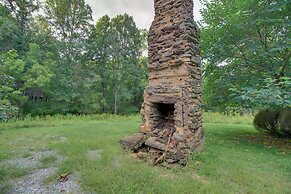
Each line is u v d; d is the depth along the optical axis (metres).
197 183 3.15
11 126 9.50
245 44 6.90
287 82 4.98
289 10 6.20
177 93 4.92
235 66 7.47
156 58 5.76
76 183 3.25
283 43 5.98
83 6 20.61
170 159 4.23
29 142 6.23
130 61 24.22
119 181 3.18
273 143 6.58
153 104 5.66
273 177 3.53
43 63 14.59
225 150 5.26
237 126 10.59
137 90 24.06
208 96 8.34
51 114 16.92
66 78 17.80
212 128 9.58
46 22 18.97
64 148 5.29
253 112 14.68
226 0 7.02
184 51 5.04
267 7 6.18
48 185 3.19
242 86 6.63
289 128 7.33
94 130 8.48
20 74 11.89
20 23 16.05
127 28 23.69
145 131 5.63
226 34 6.80
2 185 3.14
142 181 3.21
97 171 3.62
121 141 5.46
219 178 3.44
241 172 3.69
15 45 14.55
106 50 22.67
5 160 4.44
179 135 4.62
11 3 15.27
